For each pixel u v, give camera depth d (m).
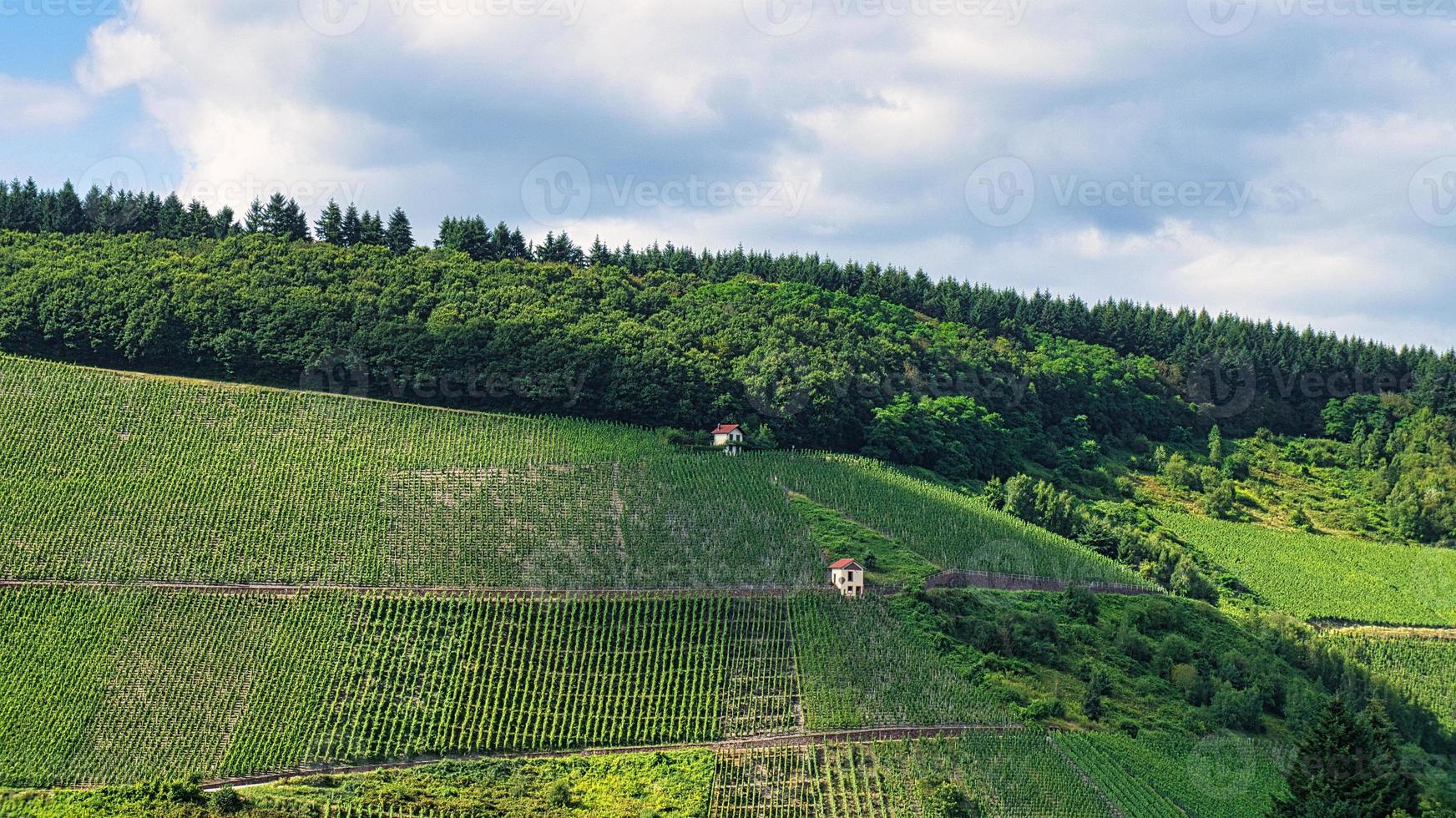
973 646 104.88
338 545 111.44
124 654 95.75
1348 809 77.31
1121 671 106.69
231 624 99.56
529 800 82.44
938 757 89.81
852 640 102.56
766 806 83.12
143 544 108.75
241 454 126.56
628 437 140.75
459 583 107.56
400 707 92.19
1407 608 143.25
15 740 86.81
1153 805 87.38
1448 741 111.19
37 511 111.62
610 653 98.88
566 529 117.19
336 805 80.44
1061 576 123.12
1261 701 105.12
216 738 88.44
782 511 124.69
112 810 78.50
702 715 93.38
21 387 132.12
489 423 139.12
